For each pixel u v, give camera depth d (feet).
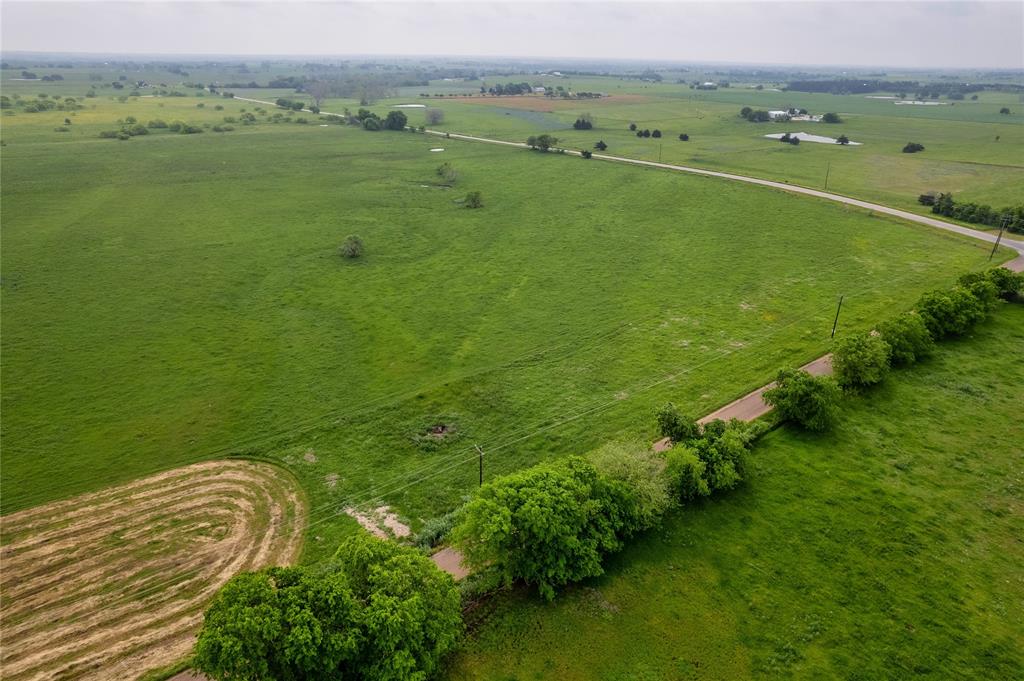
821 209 413.59
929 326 233.55
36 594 133.08
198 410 196.24
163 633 124.36
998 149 629.51
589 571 129.70
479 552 128.98
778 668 116.37
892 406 196.85
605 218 402.11
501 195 456.04
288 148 611.88
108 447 178.60
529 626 124.06
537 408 199.21
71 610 129.49
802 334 244.22
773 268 313.94
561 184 489.67
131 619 127.54
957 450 176.55
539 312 267.18
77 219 375.04
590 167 547.90
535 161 571.69
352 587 113.70
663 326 253.65
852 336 211.00
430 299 279.28
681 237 363.76
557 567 127.65
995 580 135.13
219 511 156.04
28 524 151.02
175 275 298.76
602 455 155.33
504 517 125.49
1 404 196.54
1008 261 315.99
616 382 213.46
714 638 122.21
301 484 165.58
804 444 179.11
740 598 130.82
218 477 167.84
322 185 475.72
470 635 122.31
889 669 116.16
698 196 451.12
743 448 162.50
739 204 428.97
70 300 269.64
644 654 118.93
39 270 299.38
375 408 198.80
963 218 385.50
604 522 136.56
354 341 240.94
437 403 201.98
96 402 199.31
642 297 281.54
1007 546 144.15
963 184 483.10
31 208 391.24
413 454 178.09
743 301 276.00
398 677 102.58
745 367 221.05
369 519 153.89
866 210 407.44
